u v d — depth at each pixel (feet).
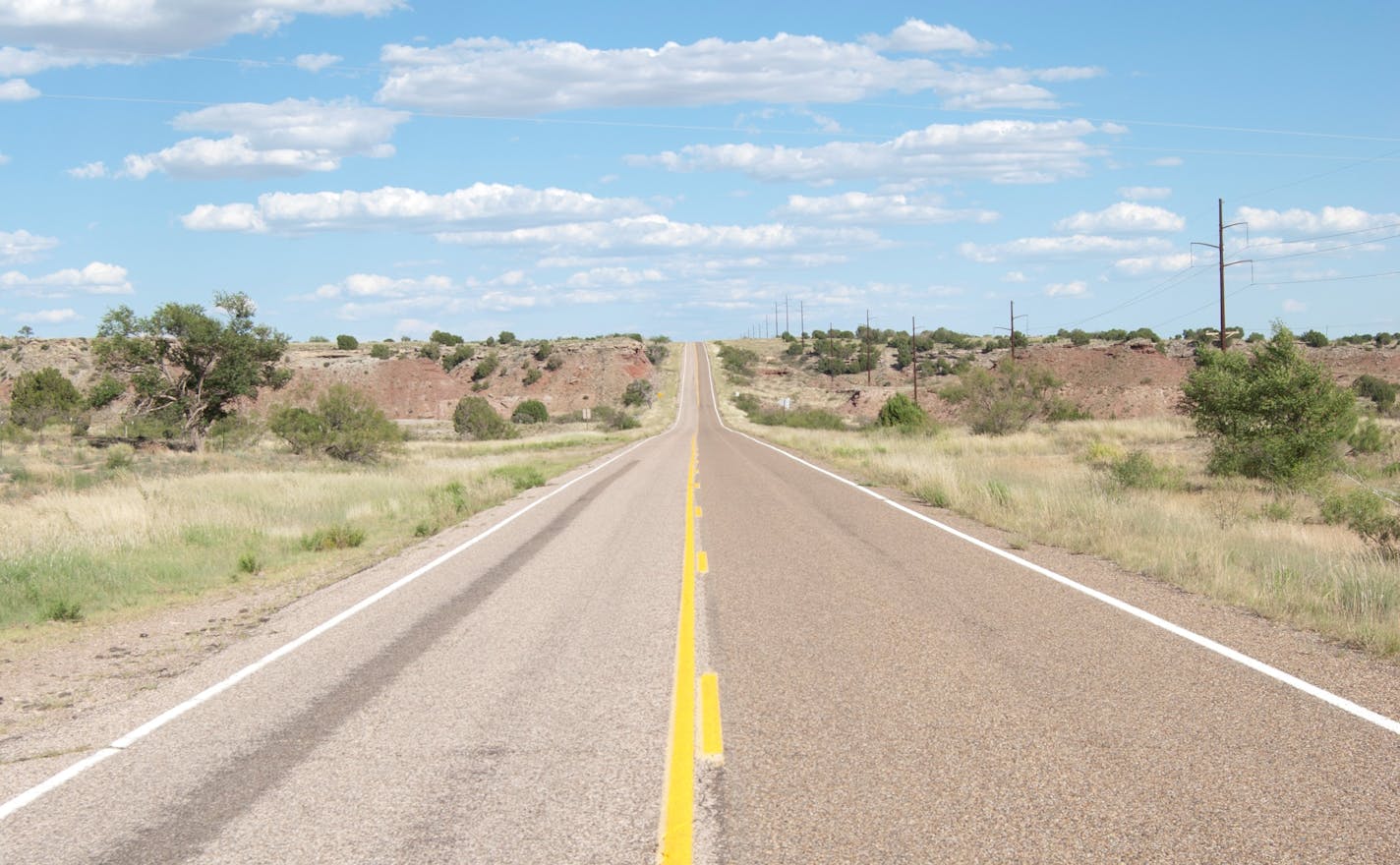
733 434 229.25
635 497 76.54
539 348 485.15
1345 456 96.22
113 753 19.86
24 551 46.55
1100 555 42.52
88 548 47.78
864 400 357.82
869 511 61.87
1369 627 26.71
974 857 14.03
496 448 189.78
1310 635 27.25
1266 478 80.23
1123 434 143.84
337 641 29.78
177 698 23.99
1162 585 35.35
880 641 27.55
